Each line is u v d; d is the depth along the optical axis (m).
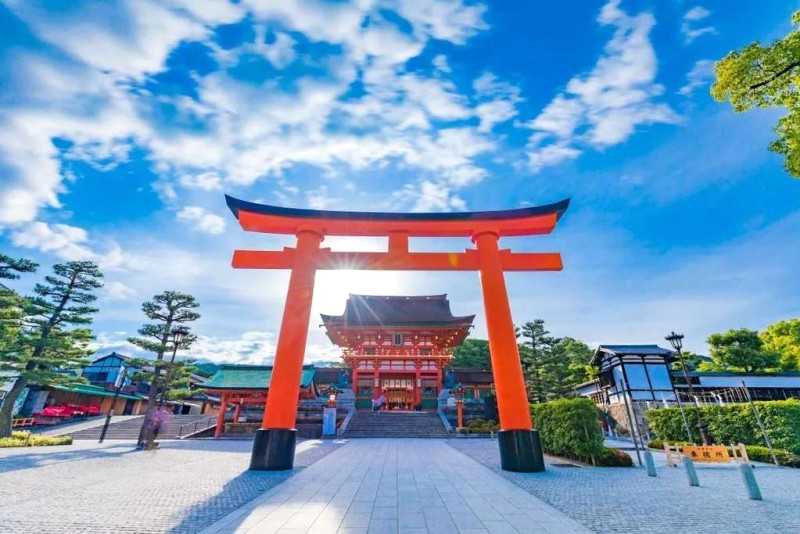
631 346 27.59
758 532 5.02
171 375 20.50
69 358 22.19
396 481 8.41
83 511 5.96
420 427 25.52
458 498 6.80
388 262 12.12
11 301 19.31
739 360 29.44
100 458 12.87
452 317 40.06
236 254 12.12
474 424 26.14
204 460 12.64
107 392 36.47
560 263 12.20
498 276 11.56
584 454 11.42
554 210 11.85
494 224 12.22
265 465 9.58
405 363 35.59
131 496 7.02
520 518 5.56
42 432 26.09
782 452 12.37
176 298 20.94
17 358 20.19
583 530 5.06
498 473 9.52
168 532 4.99
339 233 12.51
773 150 7.06
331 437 23.17
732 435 15.07
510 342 10.70
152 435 16.62
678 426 17.50
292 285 11.35
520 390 10.21
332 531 4.97
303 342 10.89
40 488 7.70
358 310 39.84
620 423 25.16
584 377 34.12
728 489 7.94
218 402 47.75
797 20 6.52
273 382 10.31
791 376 27.61
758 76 6.88
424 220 12.17
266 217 12.03
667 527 5.24
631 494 7.31
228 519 5.49
